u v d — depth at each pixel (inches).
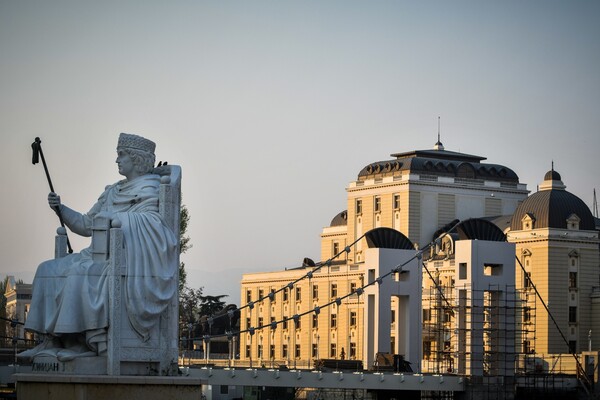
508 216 6461.6
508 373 3858.3
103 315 1258.0
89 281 1266.0
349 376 3417.8
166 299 1285.7
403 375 3543.3
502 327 3946.9
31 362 1348.4
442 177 6688.0
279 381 3262.8
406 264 4284.0
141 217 1293.1
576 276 5812.0
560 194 5920.3
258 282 7480.3
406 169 6688.0
